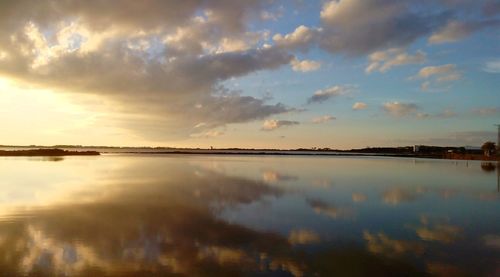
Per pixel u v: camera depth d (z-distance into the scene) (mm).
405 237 12109
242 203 18469
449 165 57750
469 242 11547
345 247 10922
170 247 10852
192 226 13406
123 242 11312
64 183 27500
